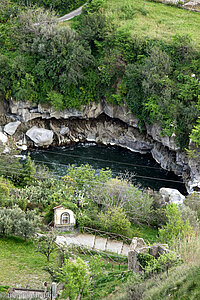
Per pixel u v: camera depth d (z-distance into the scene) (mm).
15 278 44781
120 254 54125
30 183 74688
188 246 44250
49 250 49469
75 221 59875
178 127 88500
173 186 86625
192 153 83625
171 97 90750
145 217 66375
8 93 98000
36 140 97000
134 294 35469
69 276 38906
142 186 85875
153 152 96625
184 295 30891
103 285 42062
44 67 98125
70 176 73750
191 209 65875
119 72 99625
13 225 54438
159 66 92562
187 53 95438
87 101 100875
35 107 99625
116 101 99750
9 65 97875
